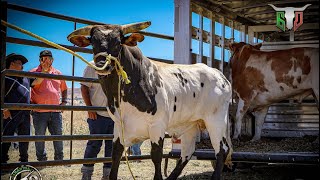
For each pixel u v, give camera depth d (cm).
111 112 451
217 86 551
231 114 746
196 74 534
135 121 457
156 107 462
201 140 670
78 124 1614
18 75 471
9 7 475
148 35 632
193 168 776
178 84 503
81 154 934
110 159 562
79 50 565
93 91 598
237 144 663
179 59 609
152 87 463
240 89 705
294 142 675
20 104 473
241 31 829
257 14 784
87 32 430
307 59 649
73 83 638
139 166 794
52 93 698
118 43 421
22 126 648
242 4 728
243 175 663
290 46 780
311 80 642
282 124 795
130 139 461
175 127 539
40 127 692
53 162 504
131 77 445
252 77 691
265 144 660
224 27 751
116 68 424
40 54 685
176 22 612
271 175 661
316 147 617
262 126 745
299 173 685
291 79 662
